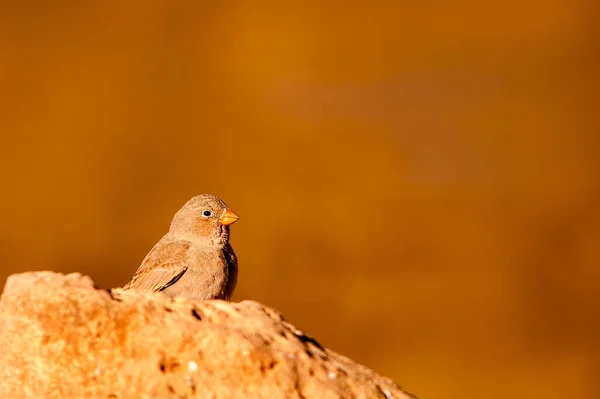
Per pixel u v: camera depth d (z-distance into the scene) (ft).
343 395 18.98
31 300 18.49
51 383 18.24
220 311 19.84
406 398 19.61
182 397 18.35
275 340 19.34
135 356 18.49
